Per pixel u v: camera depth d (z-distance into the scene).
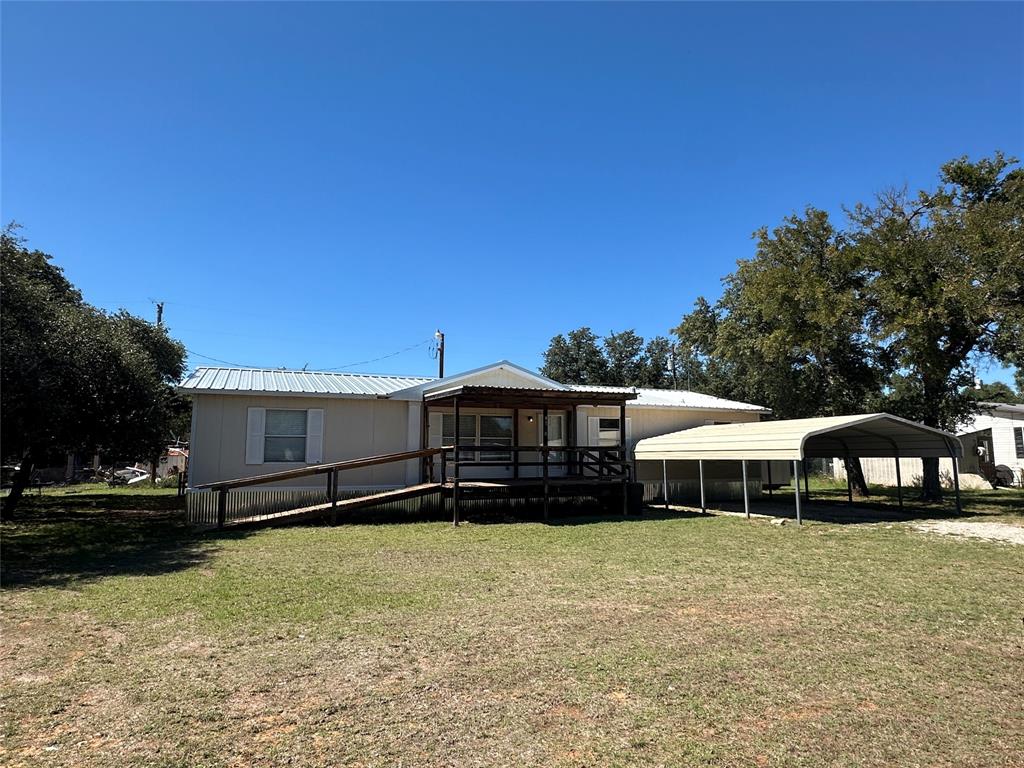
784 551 10.20
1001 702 4.30
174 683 4.54
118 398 15.16
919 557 9.71
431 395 15.30
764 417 25.08
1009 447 28.55
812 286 18.72
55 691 4.39
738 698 4.32
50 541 11.34
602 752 3.57
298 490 14.88
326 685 4.51
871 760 3.51
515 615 6.33
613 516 15.54
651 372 46.88
